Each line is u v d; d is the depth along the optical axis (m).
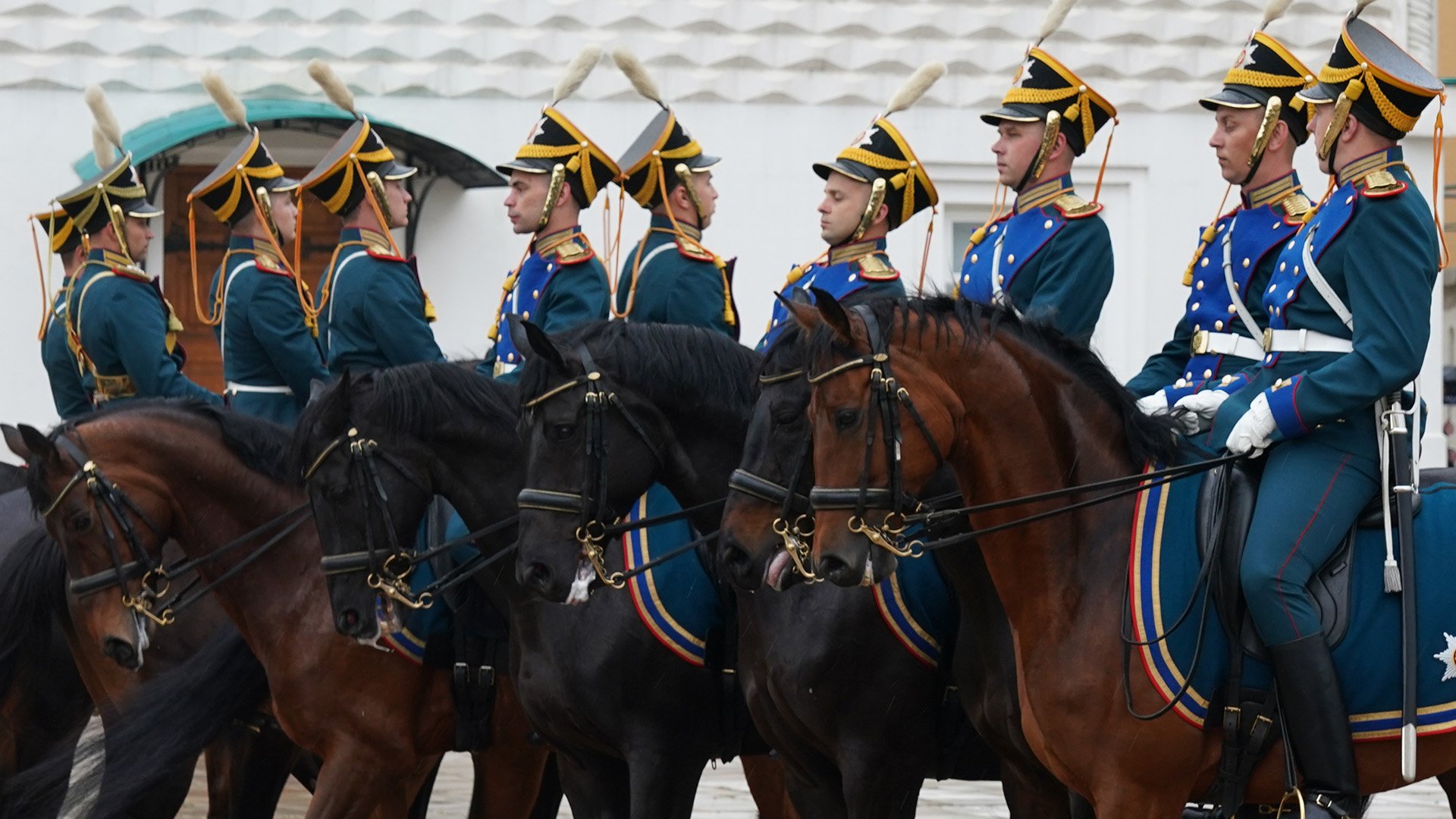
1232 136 10.50
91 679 12.87
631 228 21.61
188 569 11.99
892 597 10.17
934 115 22.47
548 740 11.18
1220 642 8.70
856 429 8.41
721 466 10.37
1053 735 8.84
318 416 10.82
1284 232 10.23
